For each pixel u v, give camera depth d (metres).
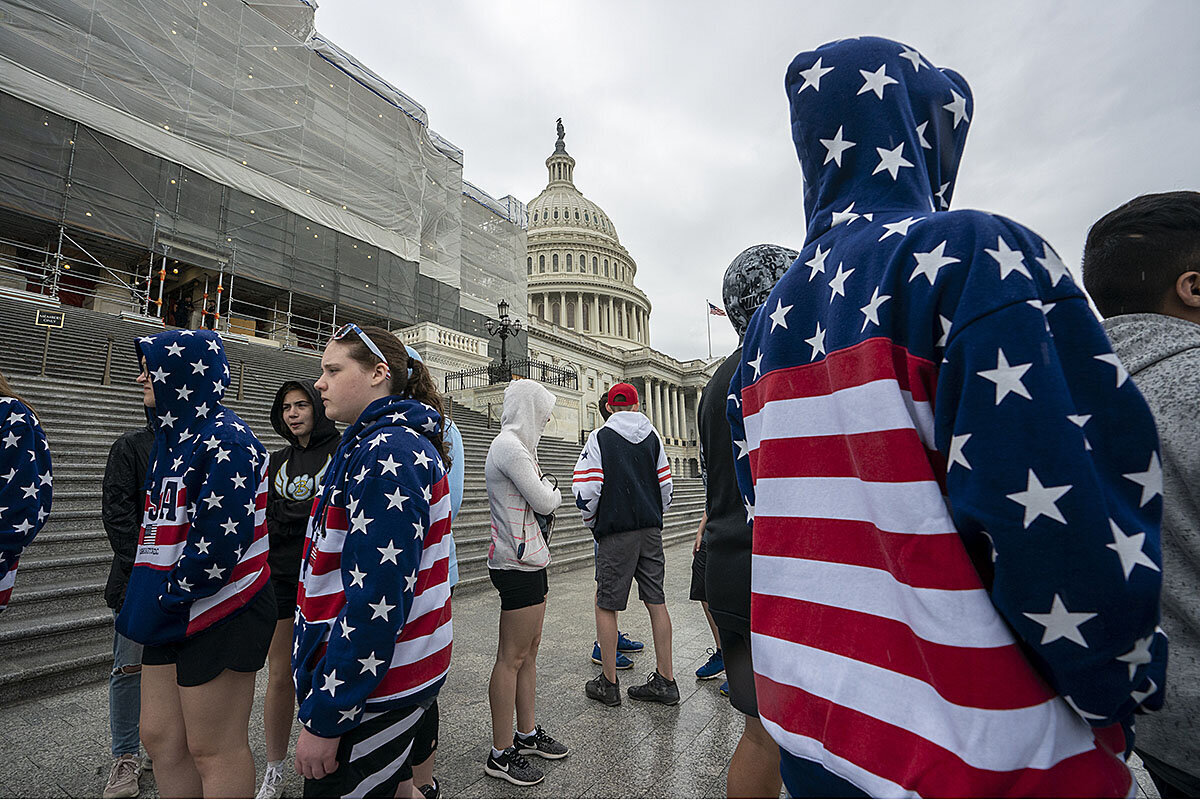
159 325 15.07
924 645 0.74
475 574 7.14
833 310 0.94
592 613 6.04
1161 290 1.37
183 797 2.04
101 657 3.88
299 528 2.92
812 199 1.17
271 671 2.75
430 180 30.83
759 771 1.77
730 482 1.96
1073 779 0.69
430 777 2.12
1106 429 0.71
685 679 4.12
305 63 24.72
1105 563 0.63
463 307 32.06
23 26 17.14
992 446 0.67
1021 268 0.73
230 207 20.98
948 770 0.69
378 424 1.68
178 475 1.98
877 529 0.82
